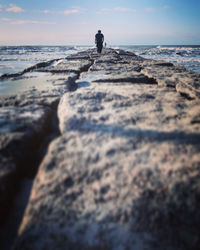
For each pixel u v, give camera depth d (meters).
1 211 0.71
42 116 1.31
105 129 1.09
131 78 2.56
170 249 0.58
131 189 0.73
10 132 1.03
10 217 0.73
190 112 1.31
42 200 0.73
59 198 0.73
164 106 1.44
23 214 0.73
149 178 0.75
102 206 0.69
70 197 0.73
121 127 1.11
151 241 0.60
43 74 3.19
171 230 0.62
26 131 1.07
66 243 0.61
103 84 2.25
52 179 0.80
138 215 0.65
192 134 1.01
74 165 0.85
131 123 1.16
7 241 0.66
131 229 0.62
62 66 4.00
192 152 0.87
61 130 1.21
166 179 0.74
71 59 6.43
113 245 0.59
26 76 3.02
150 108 1.39
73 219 0.66
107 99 1.58
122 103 1.49
